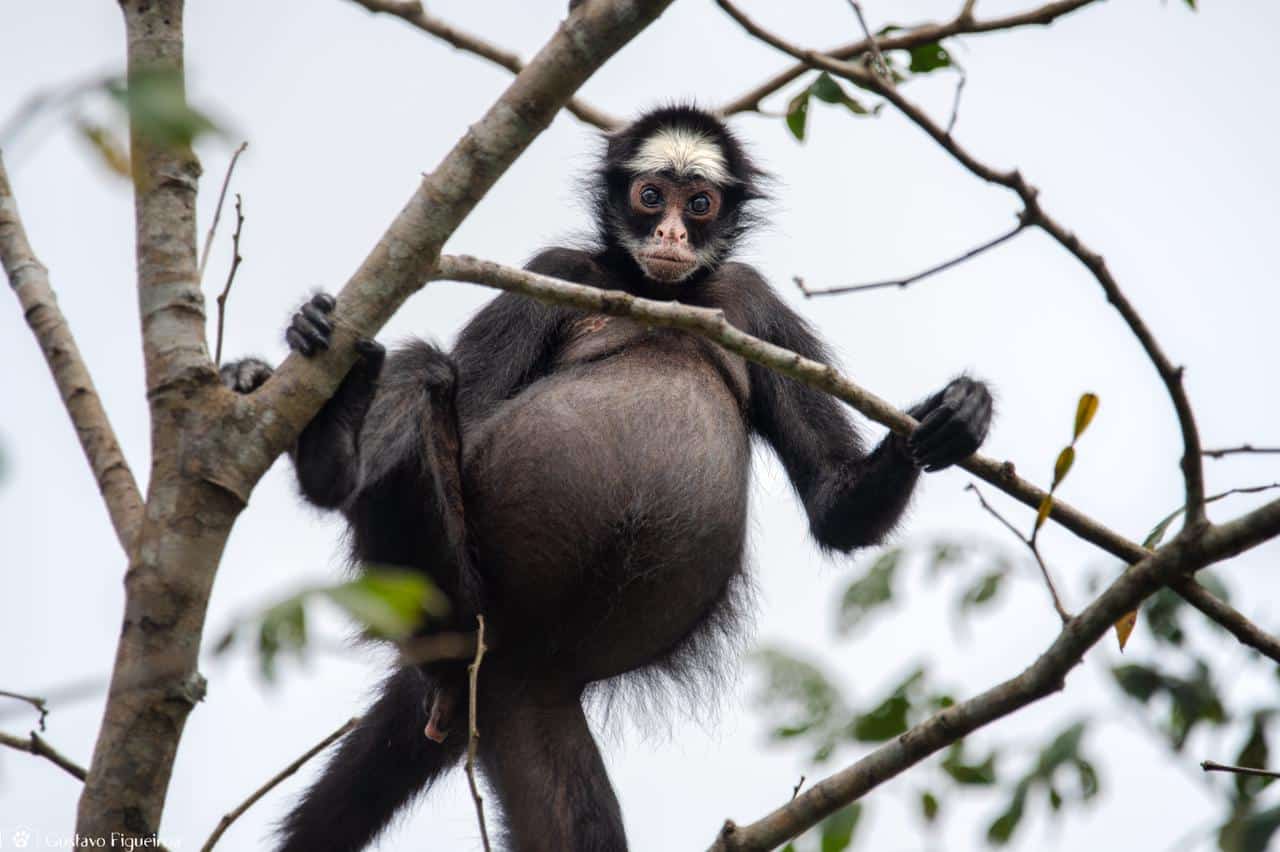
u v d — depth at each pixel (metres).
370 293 9.00
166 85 5.27
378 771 13.33
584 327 13.96
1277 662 9.13
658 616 12.31
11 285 9.93
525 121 8.95
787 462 14.29
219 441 8.54
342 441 10.36
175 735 8.12
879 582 10.70
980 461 10.09
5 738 9.60
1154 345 9.03
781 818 9.42
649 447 12.18
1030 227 9.32
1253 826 8.60
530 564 11.94
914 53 12.53
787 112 12.88
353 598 6.20
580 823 12.25
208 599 8.35
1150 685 10.63
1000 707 9.04
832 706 9.66
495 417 12.70
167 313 8.70
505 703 12.37
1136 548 9.87
